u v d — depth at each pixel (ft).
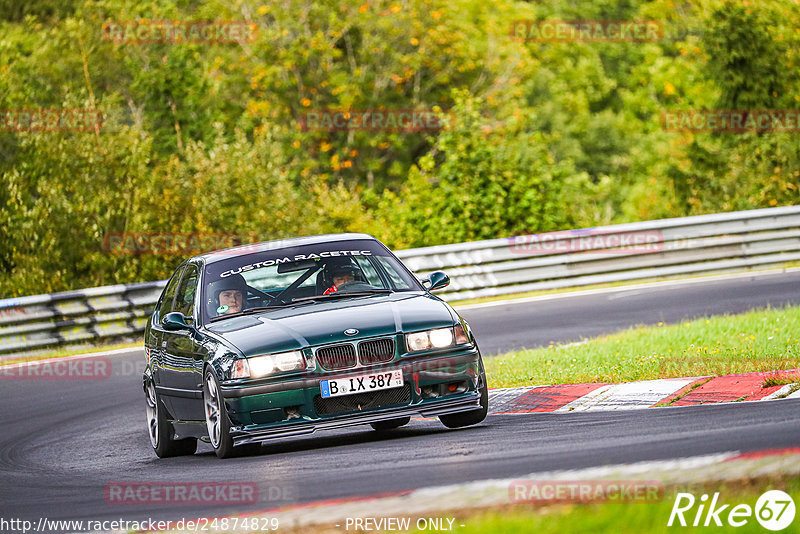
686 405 97.45
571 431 88.12
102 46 388.37
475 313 219.61
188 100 390.83
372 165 437.58
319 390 91.76
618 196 453.58
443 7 447.83
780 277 226.38
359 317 95.76
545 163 343.26
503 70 449.89
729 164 341.41
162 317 115.96
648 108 503.20
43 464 109.91
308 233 305.32
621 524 52.34
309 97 445.37
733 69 359.87
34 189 295.07
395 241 310.24
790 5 367.66
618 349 137.90
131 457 111.24
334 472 80.02
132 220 282.15
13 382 178.70
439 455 82.53
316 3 445.78
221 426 93.09
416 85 444.96
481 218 304.71
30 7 439.22
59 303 218.59
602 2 530.68
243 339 94.94
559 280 251.39
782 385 98.53
